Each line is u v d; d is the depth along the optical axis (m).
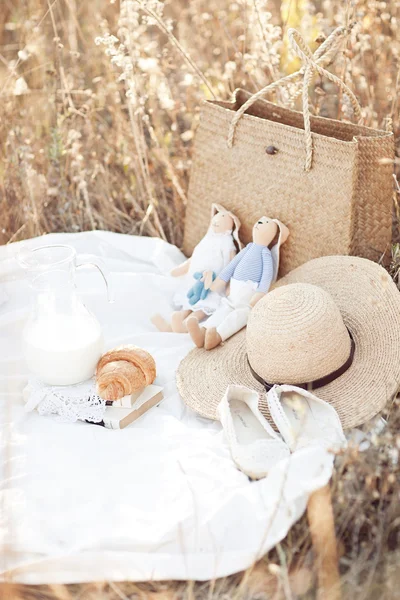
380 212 2.31
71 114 3.20
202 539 1.57
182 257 2.83
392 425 1.81
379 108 2.98
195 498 1.63
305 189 2.35
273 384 1.95
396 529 1.62
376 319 2.02
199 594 1.56
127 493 1.69
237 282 2.39
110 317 2.51
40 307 2.00
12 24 3.38
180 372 2.16
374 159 2.22
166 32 2.74
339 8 2.95
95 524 1.61
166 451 1.82
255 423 1.92
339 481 1.62
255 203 2.53
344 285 2.15
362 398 1.88
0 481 1.75
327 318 1.89
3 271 2.57
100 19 3.36
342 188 2.24
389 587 1.42
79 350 1.98
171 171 2.98
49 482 1.73
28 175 2.91
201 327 2.26
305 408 1.89
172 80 3.33
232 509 1.59
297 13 3.16
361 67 2.98
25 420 1.99
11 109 3.11
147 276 2.61
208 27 3.57
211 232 2.58
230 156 2.59
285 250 2.47
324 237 2.34
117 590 1.51
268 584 1.54
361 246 2.32
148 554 1.53
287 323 1.89
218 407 1.91
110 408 1.99
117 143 3.25
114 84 3.18
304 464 1.63
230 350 2.21
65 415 1.97
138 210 3.06
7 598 1.48
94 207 3.22
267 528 1.51
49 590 1.56
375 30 2.97
